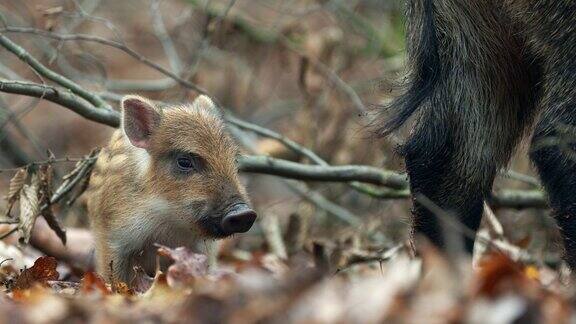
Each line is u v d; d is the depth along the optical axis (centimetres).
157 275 866
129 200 1034
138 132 1047
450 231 971
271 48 1861
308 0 1906
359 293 682
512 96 1001
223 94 1839
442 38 999
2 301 775
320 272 739
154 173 1032
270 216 1495
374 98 1662
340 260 1191
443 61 1002
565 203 885
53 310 724
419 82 1016
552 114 907
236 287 721
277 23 1866
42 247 1241
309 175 1302
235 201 1009
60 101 1172
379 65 1842
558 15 909
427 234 997
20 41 1820
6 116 1670
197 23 1892
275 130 1934
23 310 732
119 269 1042
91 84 1669
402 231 1422
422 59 1011
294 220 1462
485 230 1259
